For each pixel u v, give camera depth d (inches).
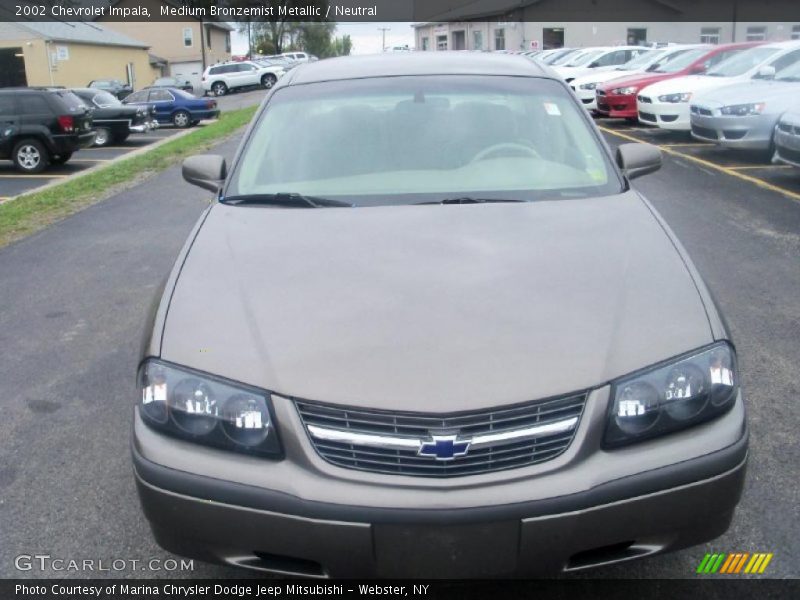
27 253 321.7
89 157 731.4
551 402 93.5
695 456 95.2
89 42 1768.0
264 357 98.7
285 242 122.9
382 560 92.9
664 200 375.6
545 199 137.9
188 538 97.7
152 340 104.8
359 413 92.9
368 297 106.7
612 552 96.9
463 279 109.7
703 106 499.2
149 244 330.6
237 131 835.4
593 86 842.8
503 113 158.2
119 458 154.9
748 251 283.4
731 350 102.5
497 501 90.7
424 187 141.7
